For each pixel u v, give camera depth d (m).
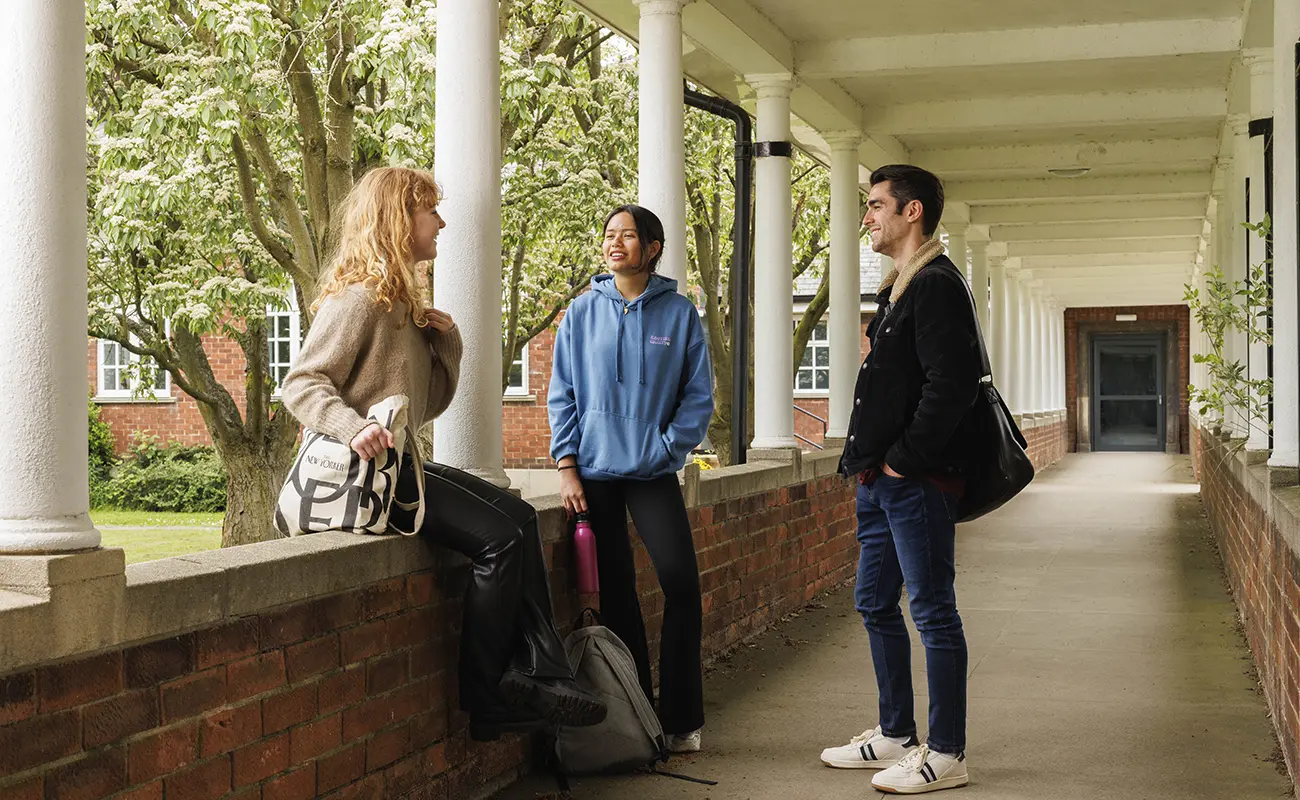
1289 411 5.17
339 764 3.08
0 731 2.12
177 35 8.53
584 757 4.00
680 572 4.20
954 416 3.77
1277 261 5.26
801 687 5.27
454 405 4.10
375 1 7.71
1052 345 25.62
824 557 7.82
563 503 4.30
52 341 2.32
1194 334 20.61
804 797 3.86
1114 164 10.84
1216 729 4.62
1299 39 4.79
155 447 18.95
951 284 3.82
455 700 3.64
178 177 8.36
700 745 4.41
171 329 11.12
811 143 10.18
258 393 11.58
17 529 2.27
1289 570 4.03
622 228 4.20
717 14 6.66
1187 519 12.59
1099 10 7.28
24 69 2.32
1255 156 7.19
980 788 3.93
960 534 11.28
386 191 3.33
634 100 10.59
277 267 9.95
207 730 2.62
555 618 4.24
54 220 2.33
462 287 4.08
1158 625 6.77
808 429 21.53
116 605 2.35
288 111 8.70
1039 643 6.28
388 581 3.29
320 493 3.21
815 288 21.12
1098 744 4.43
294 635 2.90
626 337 4.21
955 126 9.35
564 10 9.37
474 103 4.08
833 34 7.73
